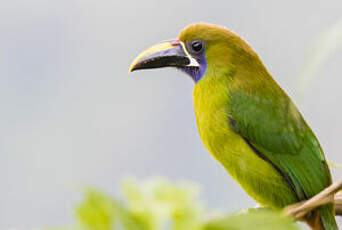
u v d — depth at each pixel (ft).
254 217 9.05
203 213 9.81
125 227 9.28
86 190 9.13
